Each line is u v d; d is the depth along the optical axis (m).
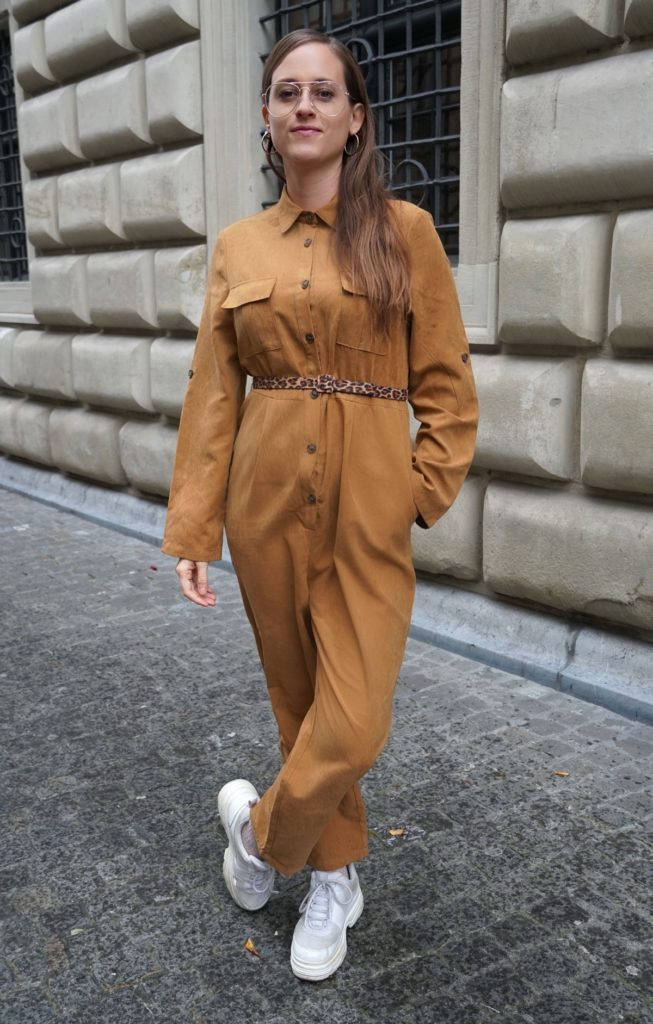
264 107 1.89
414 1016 1.96
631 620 3.45
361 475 1.83
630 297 3.26
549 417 3.61
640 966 2.09
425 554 4.22
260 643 2.09
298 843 1.92
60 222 6.57
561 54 3.46
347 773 1.83
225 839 2.61
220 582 5.03
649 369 3.30
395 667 1.90
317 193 1.84
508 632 3.86
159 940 2.20
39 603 4.72
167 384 5.71
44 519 6.51
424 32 4.59
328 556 1.88
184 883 2.42
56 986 2.06
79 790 2.89
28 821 2.72
